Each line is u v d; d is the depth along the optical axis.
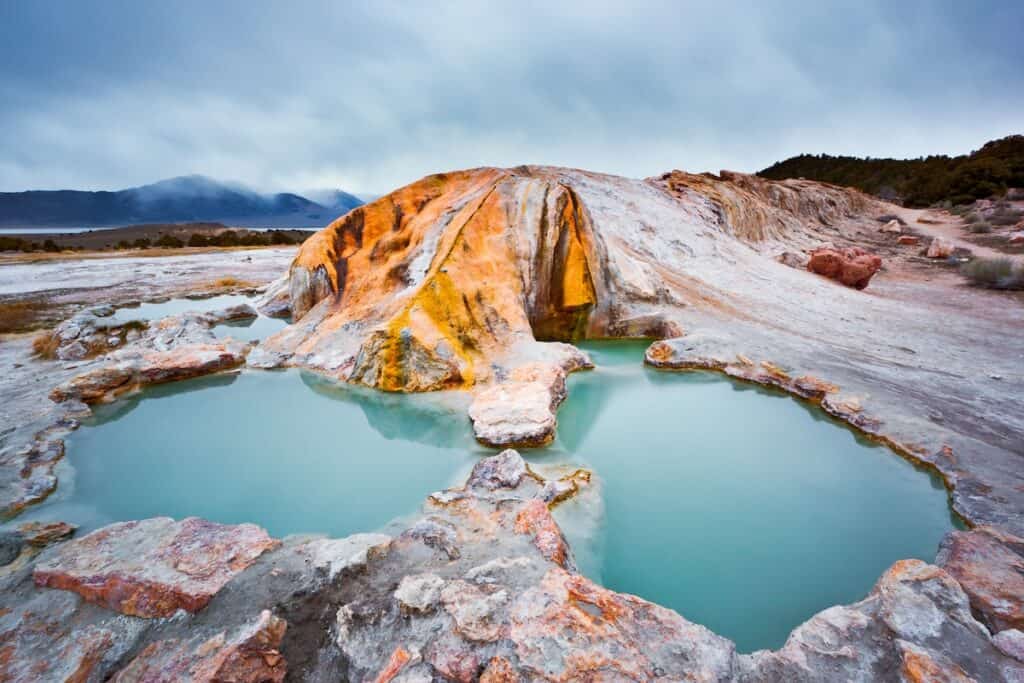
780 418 9.16
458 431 8.29
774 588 5.18
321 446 8.05
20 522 5.86
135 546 4.94
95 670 3.66
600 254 14.62
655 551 5.73
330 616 4.06
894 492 6.75
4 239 37.69
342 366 10.91
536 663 3.49
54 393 9.23
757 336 13.03
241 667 3.55
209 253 37.78
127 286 21.50
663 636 3.79
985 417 8.26
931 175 61.25
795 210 41.81
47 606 4.27
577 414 9.30
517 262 12.86
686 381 10.84
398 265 13.14
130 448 7.98
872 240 35.91
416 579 4.34
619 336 14.42
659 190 28.59
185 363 10.69
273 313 17.34
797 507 6.59
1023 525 5.54
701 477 7.28
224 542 5.01
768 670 3.63
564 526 5.85
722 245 23.05
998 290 20.00
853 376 10.15
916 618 4.00
